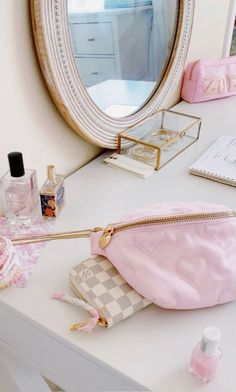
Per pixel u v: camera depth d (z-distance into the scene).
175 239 0.50
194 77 1.16
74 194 0.74
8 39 0.57
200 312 0.50
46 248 0.60
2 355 0.64
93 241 0.55
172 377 0.42
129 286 0.50
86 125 0.75
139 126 0.92
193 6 1.02
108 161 0.85
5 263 0.51
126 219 0.54
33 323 0.49
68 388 0.53
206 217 0.51
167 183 0.79
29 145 0.69
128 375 0.42
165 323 0.48
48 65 0.62
